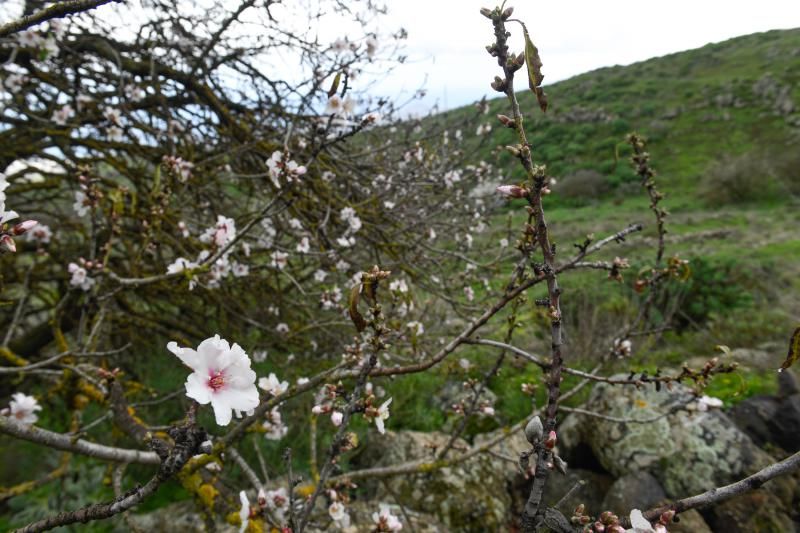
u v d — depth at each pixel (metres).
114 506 1.01
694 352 5.37
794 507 3.10
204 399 1.01
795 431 3.63
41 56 2.91
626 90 32.78
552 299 1.11
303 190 3.65
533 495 1.03
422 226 4.30
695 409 2.16
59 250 3.95
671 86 32.06
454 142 5.37
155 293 3.98
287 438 3.73
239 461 2.19
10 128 3.62
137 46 3.56
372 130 4.14
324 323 3.70
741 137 23.64
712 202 18.58
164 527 2.85
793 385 3.97
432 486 3.35
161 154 3.62
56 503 2.94
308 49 3.57
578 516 1.11
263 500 1.78
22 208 4.22
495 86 1.05
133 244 3.96
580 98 34.06
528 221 1.52
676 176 21.91
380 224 4.00
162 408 3.93
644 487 3.20
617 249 11.57
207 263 2.24
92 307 3.39
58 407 3.87
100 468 3.24
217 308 4.18
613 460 3.50
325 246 3.71
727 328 5.87
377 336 1.29
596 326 5.90
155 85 3.33
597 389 3.91
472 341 1.53
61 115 3.37
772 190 18.16
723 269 7.49
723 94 28.17
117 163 3.54
